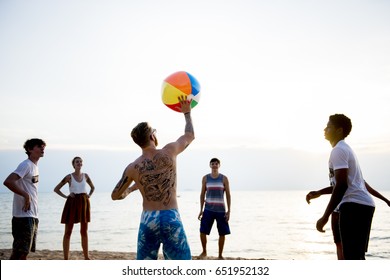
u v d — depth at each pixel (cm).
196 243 1720
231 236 2119
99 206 7081
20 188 463
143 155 354
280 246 1656
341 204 368
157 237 330
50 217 4178
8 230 2458
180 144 365
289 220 3638
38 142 488
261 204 8294
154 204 337
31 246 479
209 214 768
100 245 1686
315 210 5759
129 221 3356
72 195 682
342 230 366
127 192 358
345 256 362
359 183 365
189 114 388
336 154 359
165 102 403
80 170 697
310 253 1418
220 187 771
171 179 345
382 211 4356
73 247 1617
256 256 1307
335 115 391
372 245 1633
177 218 334
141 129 357
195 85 404
